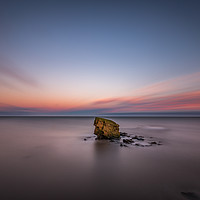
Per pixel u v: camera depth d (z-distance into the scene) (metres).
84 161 11.56
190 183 7.99
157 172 9.45
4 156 12.86
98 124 21.23
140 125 45.81
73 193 7.00
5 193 6.94
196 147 16.11
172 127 39.09
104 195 6.86
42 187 7.51
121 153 13.78
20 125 44.50
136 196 6.77
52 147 16.16
